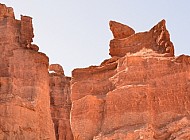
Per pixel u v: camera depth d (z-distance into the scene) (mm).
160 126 26797
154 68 28188
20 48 32531
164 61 28047
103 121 28219
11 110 29594
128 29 34156
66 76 44500
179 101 26953
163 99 27297
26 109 30141
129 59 29062
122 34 33906
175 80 27406
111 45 32406
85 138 28328
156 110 27234
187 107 26719
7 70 31531
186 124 25969
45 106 31812
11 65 31625
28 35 33469
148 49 30734
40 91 31438
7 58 31969
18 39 33000
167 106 27078
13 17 33969
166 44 29844
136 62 28828
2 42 32531
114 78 29375
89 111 28719
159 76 27891
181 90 27094
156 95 27516
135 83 28328
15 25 33469
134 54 30266
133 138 26219
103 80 30062
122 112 27734
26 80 31359
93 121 28531
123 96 28031
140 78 28359
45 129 31234
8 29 32875
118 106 27984
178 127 26047
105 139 26953
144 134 26031
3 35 32719
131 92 27875
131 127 27031
